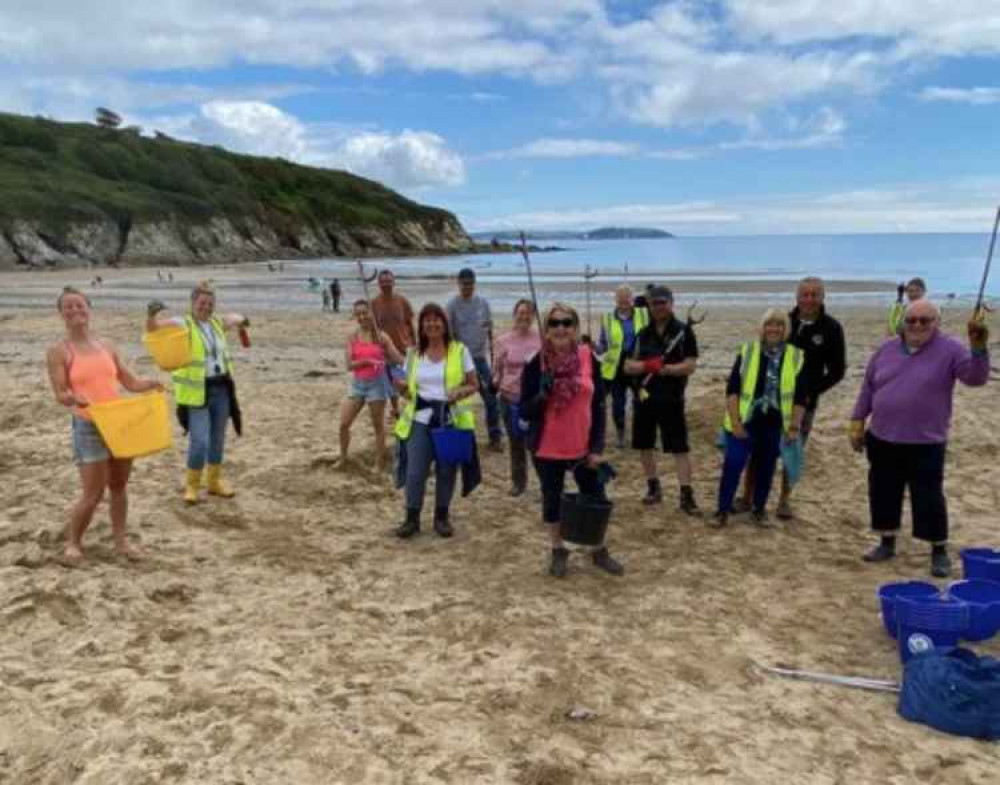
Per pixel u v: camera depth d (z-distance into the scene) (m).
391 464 8.54
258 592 5.45
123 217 87.06
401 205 146.25
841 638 4.95
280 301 35.41
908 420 5.79
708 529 6.82
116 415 5.39
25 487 7.52
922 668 4.07
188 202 96.62
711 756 3.73
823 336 6.94
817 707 4.16
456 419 6.45
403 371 7.16
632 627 5.04
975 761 3.71
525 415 5.64
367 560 6.12
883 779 3.58
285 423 10.24
